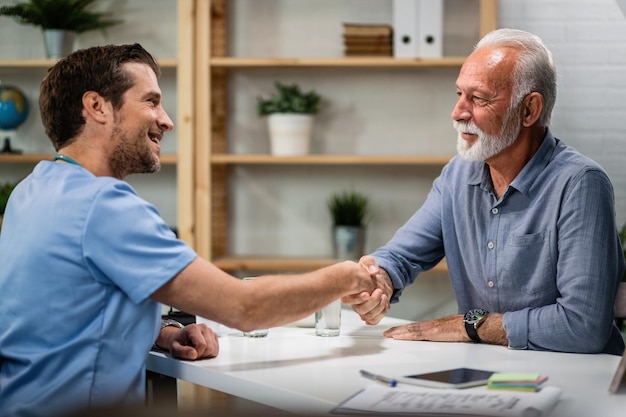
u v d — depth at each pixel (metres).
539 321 1.68
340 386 1.33
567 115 3.76
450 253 2.06
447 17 3.72
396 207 3.80
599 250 1.72
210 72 3.51
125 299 1.47
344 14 3.76
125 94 1.57
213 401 2.95
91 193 1.46
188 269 1.46
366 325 2.00
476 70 1.84
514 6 3.76
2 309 1.49
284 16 3.78
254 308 1.50
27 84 3.79
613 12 3.73
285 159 3.51
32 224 1.48
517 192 1.87
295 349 1.68
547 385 1.31
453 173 2.06
